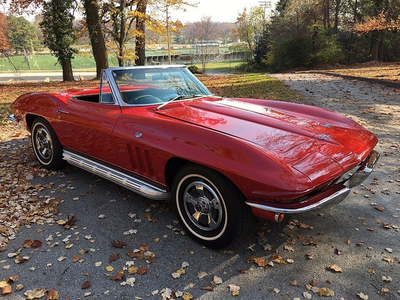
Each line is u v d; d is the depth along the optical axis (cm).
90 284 238
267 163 234
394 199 371
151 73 387
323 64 3391
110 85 353
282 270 253
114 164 346
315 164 245
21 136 635
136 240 292
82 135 371
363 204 359
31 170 450
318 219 328
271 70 3916
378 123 708
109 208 348
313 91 1214
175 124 288
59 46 1886
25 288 235
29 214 335
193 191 283
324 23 3738
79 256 270
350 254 273
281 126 300
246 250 278
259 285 237
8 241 291
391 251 276
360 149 287
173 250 278
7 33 3102
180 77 410
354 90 1209
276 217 237
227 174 242
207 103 356
